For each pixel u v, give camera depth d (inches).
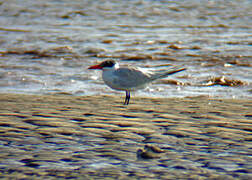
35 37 1067.3
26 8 1557.6
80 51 910.4
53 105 492.7
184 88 634.8
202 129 384.8
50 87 634.8
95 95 575.5
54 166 284.2
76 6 1614.2
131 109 476.7
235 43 988.6
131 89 491.2
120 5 1646.2
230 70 740.7
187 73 721.6
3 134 357.4
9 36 1076.5
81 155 307.9
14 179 260.1
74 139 349.4
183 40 1032.2
